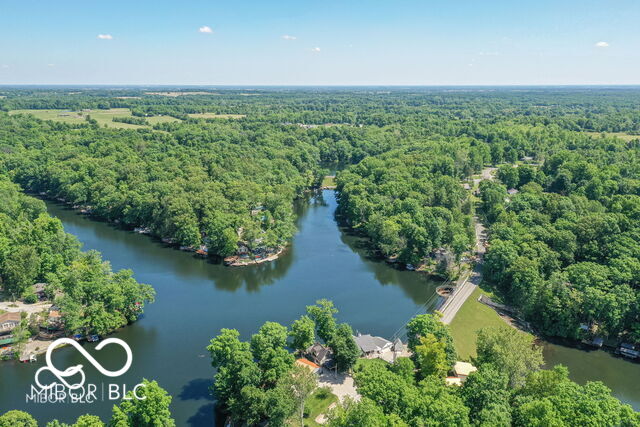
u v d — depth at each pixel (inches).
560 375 3688.5
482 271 7101.4
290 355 4343.0
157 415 3410.4
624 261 5851.4
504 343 4133.9
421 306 6407.5
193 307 6284.5
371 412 3110.2
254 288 6968.5
